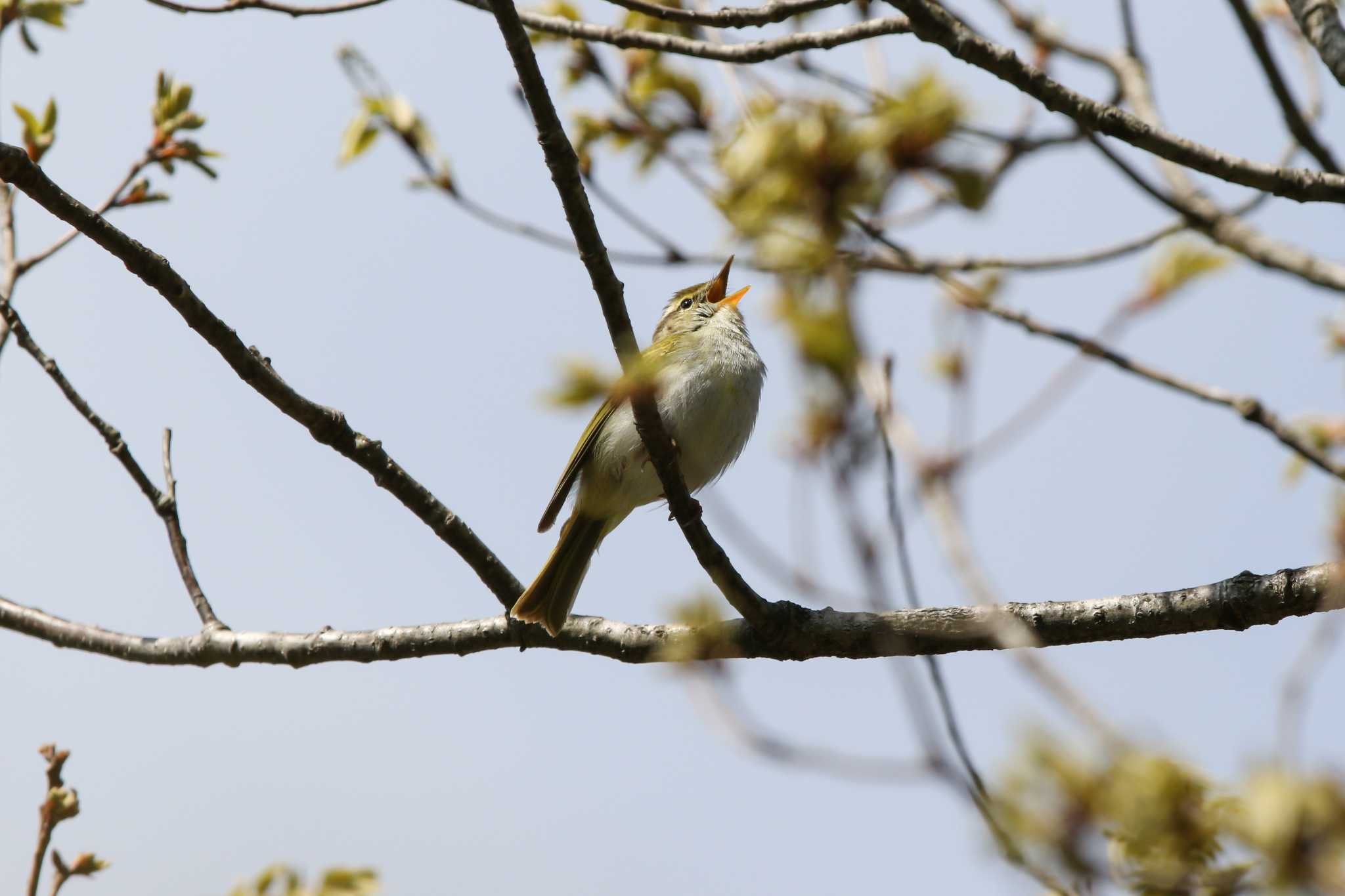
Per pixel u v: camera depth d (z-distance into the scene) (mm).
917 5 8180
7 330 10438
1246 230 10195
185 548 10688
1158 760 4070
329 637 10297
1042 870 4152
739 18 9016
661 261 10289
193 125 10133
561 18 9977
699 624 6676
